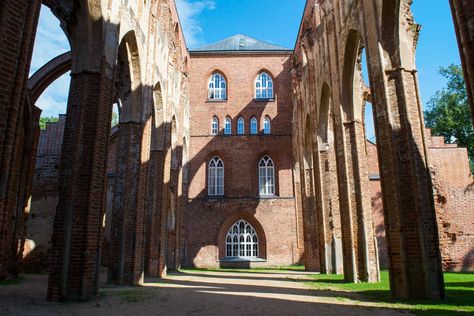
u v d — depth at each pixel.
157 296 10.94
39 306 8.84
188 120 33.72
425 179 10.76
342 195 16.09
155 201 20.00
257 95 36.09
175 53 25.66
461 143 36.88
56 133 28.31
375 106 11.99
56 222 10.19
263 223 32.66
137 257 14.83
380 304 9.24
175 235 26.09
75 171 10.37
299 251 32.00
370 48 12.50
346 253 15.73
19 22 7.46
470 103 6.69
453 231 24.56
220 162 34.78
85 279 9.94
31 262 25.19
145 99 16.27
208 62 36.38
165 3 21.16
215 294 11.52
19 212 20.00
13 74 7.27
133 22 14.70
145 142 16.28
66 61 21.36
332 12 18.00
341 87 16.47
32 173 21.16
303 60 26.09
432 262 10.15
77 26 11.40
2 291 12.22
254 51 36.19
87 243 10.08
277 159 34.06
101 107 11.10
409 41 11.77
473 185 25.23
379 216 29.14
